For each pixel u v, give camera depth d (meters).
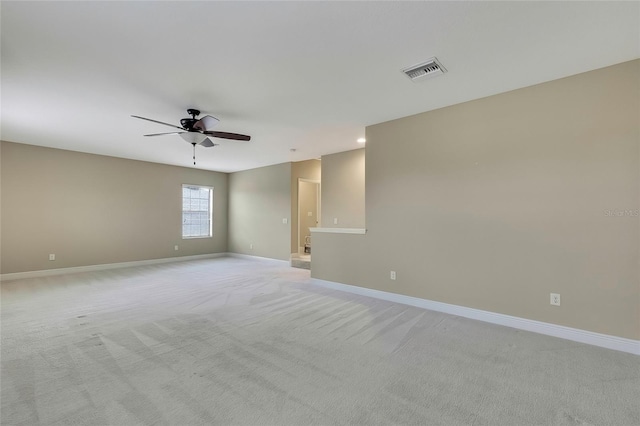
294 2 1.79
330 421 1.67
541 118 2.93
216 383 2.04
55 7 1.82
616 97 2.59
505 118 3.14
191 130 3.58
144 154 6.19
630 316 2.53
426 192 3.69
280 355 2.44
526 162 3.02
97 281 5.16
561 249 2.83
